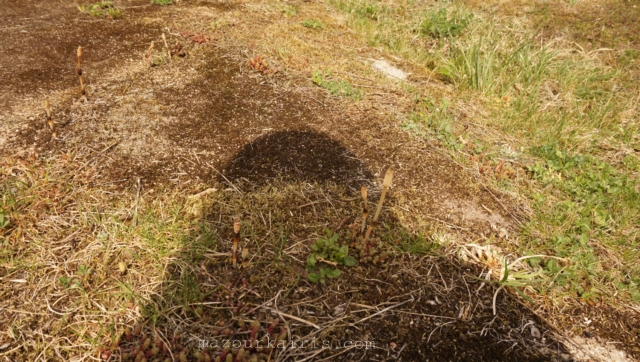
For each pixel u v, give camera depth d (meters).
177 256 2.18
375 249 2.30
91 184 2.53
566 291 2.28
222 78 3.72
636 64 4.84
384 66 4.53
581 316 2.16
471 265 2.35
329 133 3.23
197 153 2.86
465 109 3.86
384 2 6.20
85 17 4.51
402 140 3.28
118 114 3.10
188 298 1.99
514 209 2.80
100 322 1.87
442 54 4.86
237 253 2.22
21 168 2.54
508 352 1.95
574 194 2.97
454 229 2.57
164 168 2.71
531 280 2.28
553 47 5.14
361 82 4.05
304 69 4.07
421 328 1.99
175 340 1.81
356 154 3.06
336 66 4.28
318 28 5.14
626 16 5.98
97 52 3.88
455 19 5.45
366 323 1.98
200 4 5.28
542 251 2.50
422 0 6.33
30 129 2.84
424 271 2.28
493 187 2.96
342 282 2.16
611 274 2.41
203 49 4.14
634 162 3.36
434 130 3.45
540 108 3.96
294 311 2.00
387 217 2.56
